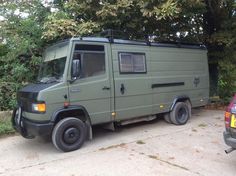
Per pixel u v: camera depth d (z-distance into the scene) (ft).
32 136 23.30
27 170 18.81
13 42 32.19
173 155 20.77
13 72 32.32
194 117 33.53
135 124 30.19
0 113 28.99
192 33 38.40
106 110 24.07
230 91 44.98
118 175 17.62
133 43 26.03
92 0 30.78
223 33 36.81
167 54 28.68
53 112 21.36
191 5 30.09
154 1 28.71
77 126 22.36
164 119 30.86
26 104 22.31
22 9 34.50
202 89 32.27
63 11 33.94
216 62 39.27
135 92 25.90
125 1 29.22
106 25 31.65
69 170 18.58
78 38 22.63
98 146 23.15
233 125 17.13
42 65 25.18
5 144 24.53
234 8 37.19
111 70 24.30
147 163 19.35
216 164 19.01
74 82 22.21
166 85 28.45
